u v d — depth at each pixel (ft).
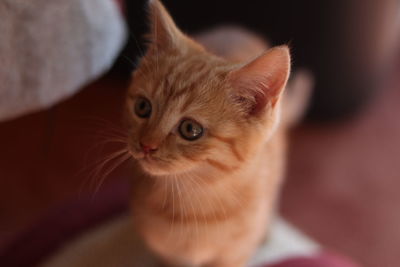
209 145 1.22
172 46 1.27
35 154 2.03
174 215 1.34
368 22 2.03
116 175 1.80
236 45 1.64
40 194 1.89
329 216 2.04
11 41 1.26
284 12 1.96
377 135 2.45
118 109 2.24
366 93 2.39
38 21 1.28
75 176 1.92
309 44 2.05
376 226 2.03
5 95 1.28
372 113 2.58
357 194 2.15
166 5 2.12
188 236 1.36
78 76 1.38
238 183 1.31
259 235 1.48
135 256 1.56
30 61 1.29
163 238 1.39
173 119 1.21
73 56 1.35
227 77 1.21
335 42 2.06
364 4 1.96
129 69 2.20
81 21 1.35
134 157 1.25
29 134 2.08
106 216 1.64
